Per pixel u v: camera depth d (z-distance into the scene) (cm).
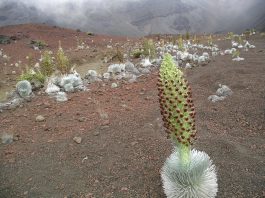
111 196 366
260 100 623
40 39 3169
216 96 663
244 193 344
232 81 794
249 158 414
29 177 419
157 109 638
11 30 3531
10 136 535
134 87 845
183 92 265
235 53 1291
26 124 611
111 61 1681
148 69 1121
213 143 461
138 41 3366
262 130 507
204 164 302
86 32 3984
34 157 470
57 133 552
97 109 664
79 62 1825
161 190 365
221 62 1149
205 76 884
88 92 825
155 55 1557
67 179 408
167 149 458
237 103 622
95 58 1952
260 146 450
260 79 790
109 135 522
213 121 556
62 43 3091
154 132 518
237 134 498
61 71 1125
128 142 491
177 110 264
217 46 2094
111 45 3070
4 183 410
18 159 467
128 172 410
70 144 500
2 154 486
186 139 279
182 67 1109
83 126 572
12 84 1284
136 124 561
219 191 349
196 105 640
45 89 897
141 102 699
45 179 412
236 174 379
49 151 484
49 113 667
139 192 367
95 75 1038
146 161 432
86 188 386
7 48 2569
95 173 415
